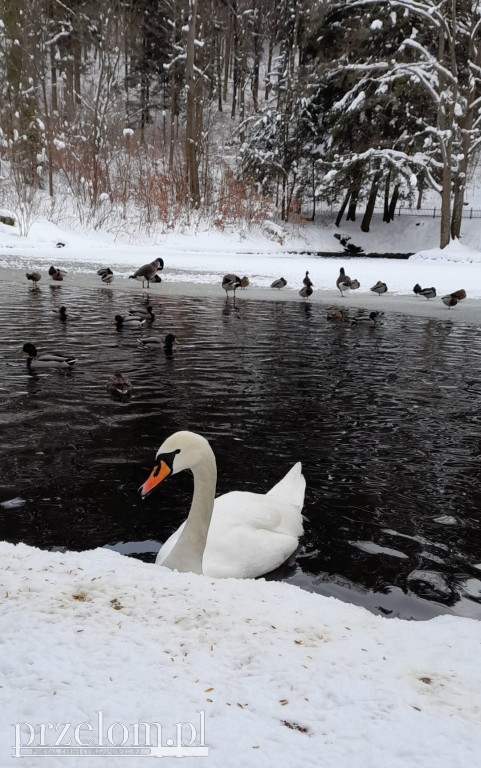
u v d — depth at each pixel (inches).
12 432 315.3
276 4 3088.1
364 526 227.0
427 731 75.0
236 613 111.4
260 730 71.7
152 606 109.9
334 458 296.0
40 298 862.5
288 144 2249.0
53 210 1838.1
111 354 523.5
